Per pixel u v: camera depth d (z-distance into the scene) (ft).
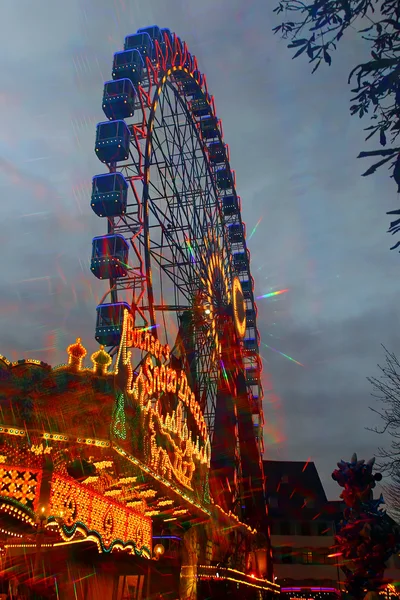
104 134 124.57
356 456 71.72
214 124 175.42
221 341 146.82
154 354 68.39
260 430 181.68
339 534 68.54
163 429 70.23
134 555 74.64
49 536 61.11
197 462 85.76
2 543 58.03
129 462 58.03
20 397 47.21
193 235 144.46
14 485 49.08
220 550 111.55
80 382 50.34
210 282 147.02
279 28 19.27
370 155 18.03
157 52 144.97
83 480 58.03
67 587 61.72
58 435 48.42
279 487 247.29
